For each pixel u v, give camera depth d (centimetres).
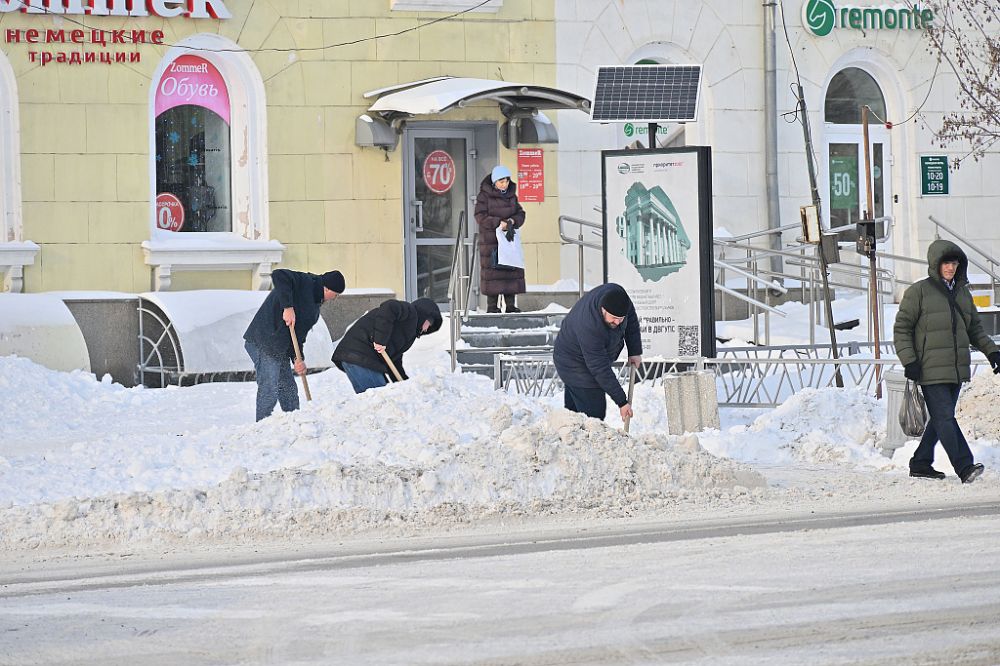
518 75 6819
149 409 5297
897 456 3831
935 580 2394
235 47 6419
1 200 6116
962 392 4209
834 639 2038
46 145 6162
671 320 4828
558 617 2183
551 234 6900
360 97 6594
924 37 7531
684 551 2691
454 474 3256
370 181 6619
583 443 3400
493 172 6322
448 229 6881
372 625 2159
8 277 6081
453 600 2312
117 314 6162
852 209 7488
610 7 6962
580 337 3659
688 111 4928
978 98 7400
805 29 7312
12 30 6097
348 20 6575
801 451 4003
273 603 2323
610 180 4891
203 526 2994
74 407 5272
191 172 6444
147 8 6266
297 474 3172
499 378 5050
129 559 2759
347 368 4231
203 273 6406
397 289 6669
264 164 6475
